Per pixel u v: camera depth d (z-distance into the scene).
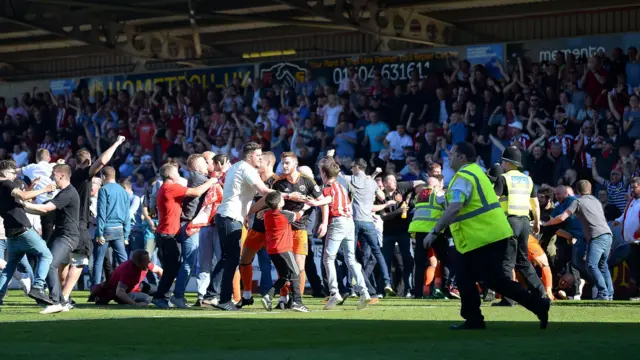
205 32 50.62
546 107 36.53
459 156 14.73
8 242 19.84
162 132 44.34
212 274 21.33
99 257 25.94
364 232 26.08
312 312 19.81
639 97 34.56
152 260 31.38
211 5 44.34
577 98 35.94
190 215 21.80
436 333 14.25
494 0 42.66
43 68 55.81
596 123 35.31
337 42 48.16
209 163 23.56
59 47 54.91
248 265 21.25
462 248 14.57
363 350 11.76
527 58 37.62
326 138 39.88
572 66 36.53
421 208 25.95
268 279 22.80
